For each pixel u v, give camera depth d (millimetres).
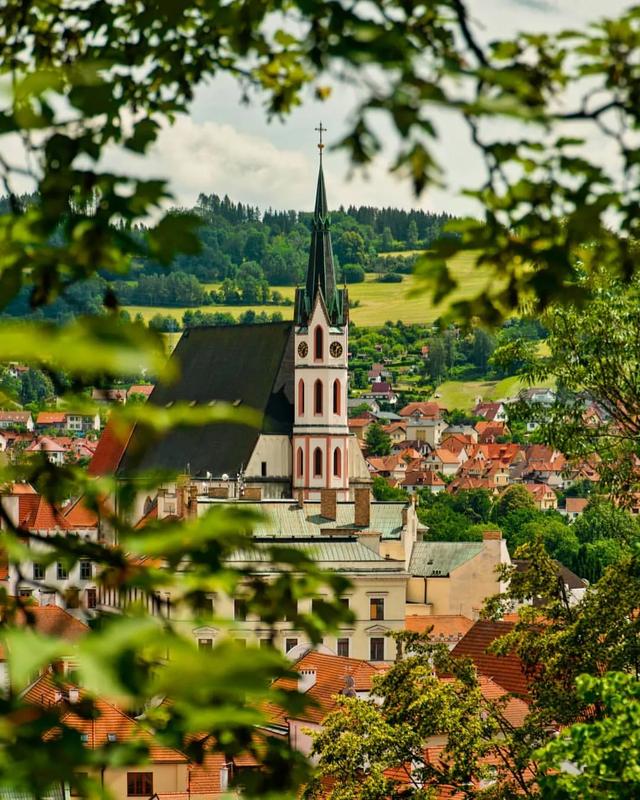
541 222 30688
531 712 125812
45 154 26453
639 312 124125
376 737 121438
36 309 27219
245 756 29906
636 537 128500
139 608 24219
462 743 121188
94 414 25922
